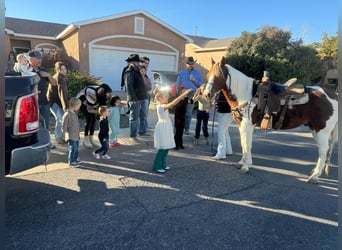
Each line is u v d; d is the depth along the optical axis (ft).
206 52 74.43
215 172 14.61
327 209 10.89
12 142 9.29
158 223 9.53
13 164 9.16
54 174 13.53
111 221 9.55
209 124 27.45
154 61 56.95
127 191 11.93
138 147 18.56
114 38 51.47
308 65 52.37
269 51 51.26
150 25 55.16
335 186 13.25
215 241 8.63
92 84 31.04
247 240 8.74
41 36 58.39
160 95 13.99
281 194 12.19
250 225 9.61
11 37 57.62
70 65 53.16
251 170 15.15
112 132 18.29
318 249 8.39
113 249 8.11
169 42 58.08
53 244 8.22
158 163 14.20
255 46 51.67
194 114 32.40
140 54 54.95
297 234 9.15
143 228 9.20
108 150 17.69
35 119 9.93
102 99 17.40
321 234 9.18
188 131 22.82
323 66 57.31
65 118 14.02
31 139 9.95
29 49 60.80
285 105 13.46
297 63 50.70
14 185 12.19
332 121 13.29
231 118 16.38
